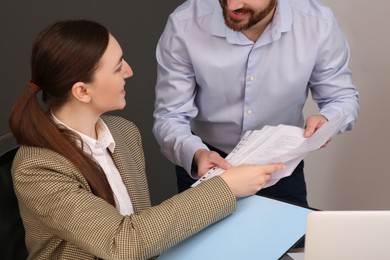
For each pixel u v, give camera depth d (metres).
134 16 4.18
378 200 2.95
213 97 2.22
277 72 2.15
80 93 1.57
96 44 1.54
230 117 2.25
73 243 1.52
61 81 1.54
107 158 1.75
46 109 1.63
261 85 2.17
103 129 1.72
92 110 1.63
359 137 2.92
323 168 3.07
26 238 1.61
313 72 2.25
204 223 1.57
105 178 1.61
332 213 1.19
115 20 4.14
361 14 2.77
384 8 2.68
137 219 1.51
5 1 4.26
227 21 1.97
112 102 1.62
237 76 2.15
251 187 1.66
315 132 1.95
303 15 2.13
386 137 2.83
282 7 2.08
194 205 1.56
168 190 3.40
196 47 2.13
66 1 4.26
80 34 1.54
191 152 2.05
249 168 1.68
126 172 1.76
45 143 1.54
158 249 1.51
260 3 1.91
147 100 3.78
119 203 1.71
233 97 2.21
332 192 3.10
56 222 1.50
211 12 2.11
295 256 1.58
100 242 1.48
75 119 1.63
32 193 1.50
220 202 1.58
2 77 3.85
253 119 2.24
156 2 4.28
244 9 1.92
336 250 1.21
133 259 1.48
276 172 1.79
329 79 2.24
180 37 2.14
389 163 2.85
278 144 1.90
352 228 1.19
